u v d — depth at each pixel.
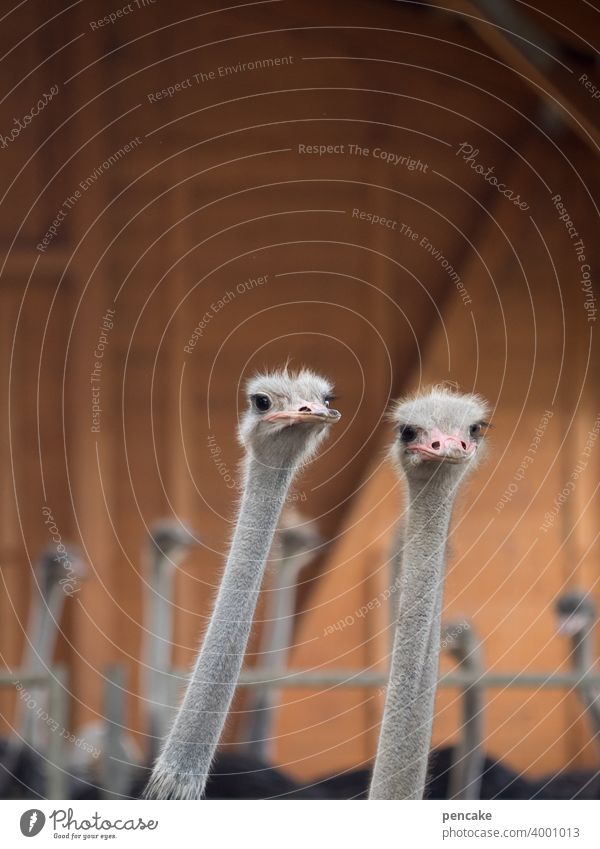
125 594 15.73
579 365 15.82
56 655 15.47
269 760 11.18
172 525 11.58
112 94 16.00
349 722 14.74
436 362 16.00
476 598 15.53
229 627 4.62
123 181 16.03
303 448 4.80
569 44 9.46
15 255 15.94
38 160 16.02
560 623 12.24
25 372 15.97
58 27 15.97
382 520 15.56
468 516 15.55
